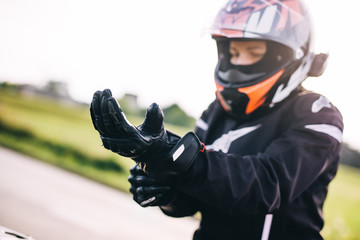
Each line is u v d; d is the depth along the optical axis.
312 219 0.96
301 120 0.89
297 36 1.05
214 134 1.19
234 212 0.75
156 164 0.70
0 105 20.48
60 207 5.29
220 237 0.98
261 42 1.05
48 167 8.70
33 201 5.27
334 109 0.93
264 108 1.07
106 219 5.32
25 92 37.38
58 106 31.38
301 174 0.81
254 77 1.06
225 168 0.74
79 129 17.16
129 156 0.66
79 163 9.76
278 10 1.04
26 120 16.02
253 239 0.93
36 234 3.99
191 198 1.05
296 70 1.07
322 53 1.18
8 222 4.16
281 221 0.92
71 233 4.30
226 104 1.10
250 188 0.74
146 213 6.31
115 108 0.61
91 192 6.92
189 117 33.97
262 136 1.02
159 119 0.68
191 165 0.72
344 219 7.61
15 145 10.77
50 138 12.13
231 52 1.12
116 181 8.65
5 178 6.36
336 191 11.34
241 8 1.05
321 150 0.84
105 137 0.65
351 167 20.78
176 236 5.27
